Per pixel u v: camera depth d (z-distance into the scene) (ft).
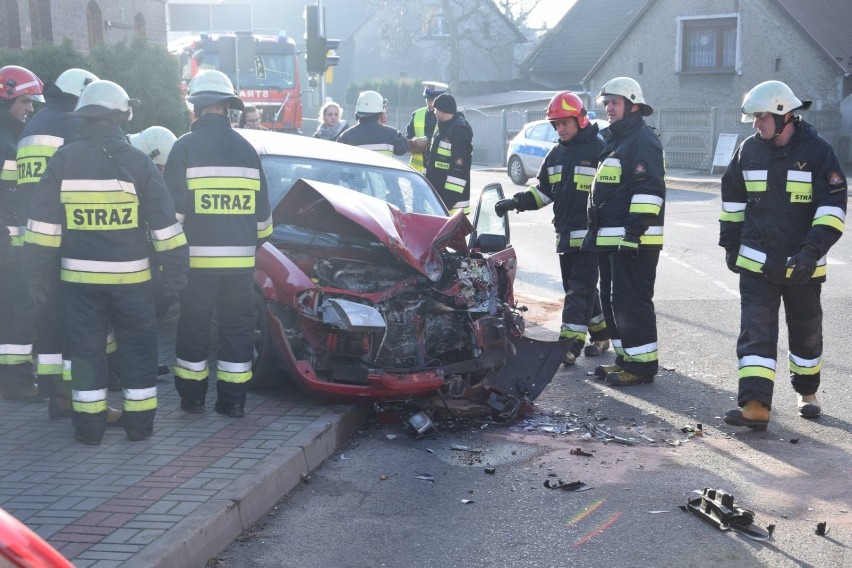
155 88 40.27
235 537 14.94
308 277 20.57
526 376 22.43
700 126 95.71
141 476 16.11
